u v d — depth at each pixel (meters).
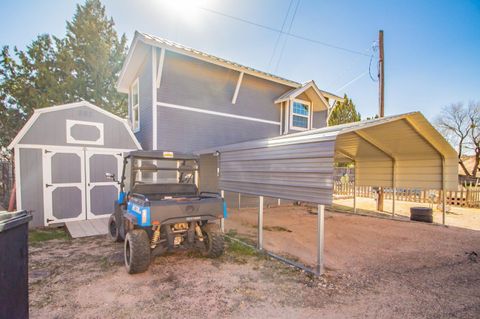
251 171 5.84
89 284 3.69
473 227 8.07
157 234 4.14
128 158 5.27
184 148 9.27
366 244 5.98
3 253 1.83
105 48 16.73
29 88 14.93
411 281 3.94
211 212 4.50
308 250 5.47
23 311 2.05
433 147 7.86
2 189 12.94
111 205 8.16
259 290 3.57
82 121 7.78
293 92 11.66
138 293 3.44
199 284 3.74
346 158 11.17
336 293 3.51
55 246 5.53
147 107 9.26
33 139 7.07
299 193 4.45
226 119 10.46
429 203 13.02
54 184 7.35
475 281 3.95
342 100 14.09
